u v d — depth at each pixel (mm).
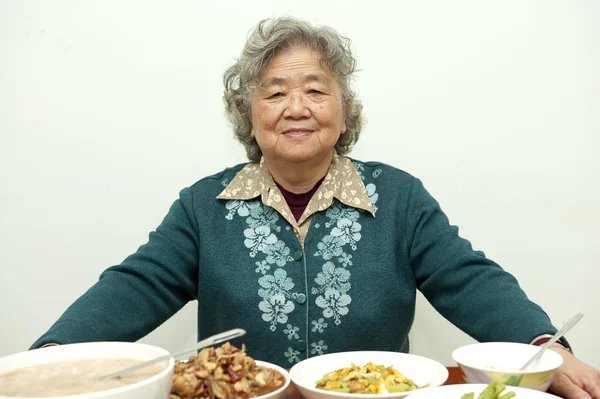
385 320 1374
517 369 960
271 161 1408
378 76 1789
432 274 1345
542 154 1799
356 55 1786
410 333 1886
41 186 1805
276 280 1364
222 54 1795
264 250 1393
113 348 851
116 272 1300
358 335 1360
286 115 1322
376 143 1808
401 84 1790
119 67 1790
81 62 1783
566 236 1813
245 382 864
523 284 1830
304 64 1335
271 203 1415
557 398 830
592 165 1798
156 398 688
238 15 1786
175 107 1807
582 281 1823
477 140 1799
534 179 1806
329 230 1404
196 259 1448
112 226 1824
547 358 971
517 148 1799
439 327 1882
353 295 1356
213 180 1523
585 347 1842
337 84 1392
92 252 1826
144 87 1797
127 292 1267
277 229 1409
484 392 823
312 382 1019
